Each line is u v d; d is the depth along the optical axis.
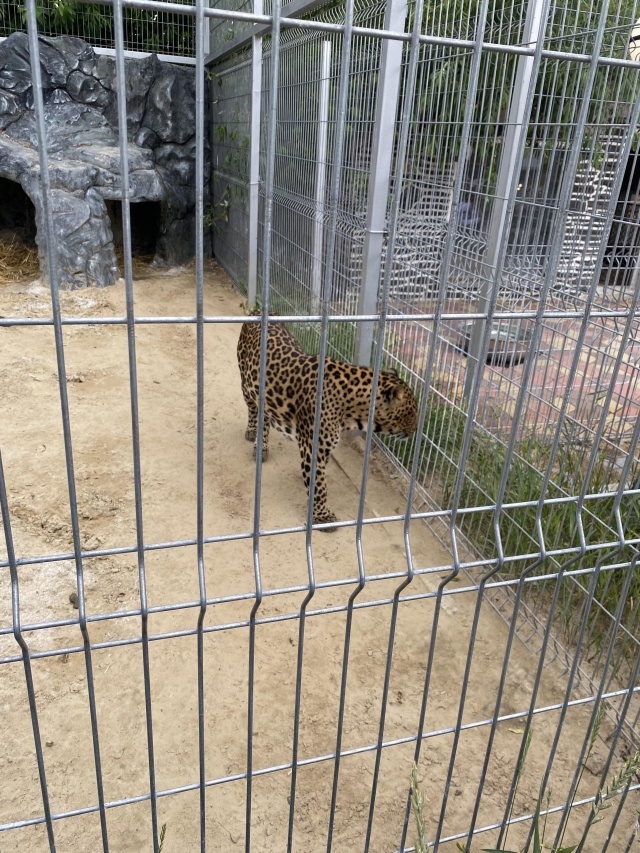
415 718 2.64
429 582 3.38
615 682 2.82
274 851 2.16
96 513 3.67
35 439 4.33
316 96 5.17
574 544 3.09
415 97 4.20
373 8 4.10
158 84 8.43
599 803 1.71
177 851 2.13
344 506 3.94
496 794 2.39
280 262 6.45
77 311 6.61
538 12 3.30
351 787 2.38
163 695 2.66
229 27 7.59
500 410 3.58
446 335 4.06
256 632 2.99
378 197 3.90
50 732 2.48
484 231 3.83
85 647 1.31
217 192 8.85
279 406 3.78
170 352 5.89
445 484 3.70
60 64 8.04
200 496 1.28
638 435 1.61
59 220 6.97
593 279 1.45
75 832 2.17
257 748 2.47
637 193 3.70
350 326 4.71
